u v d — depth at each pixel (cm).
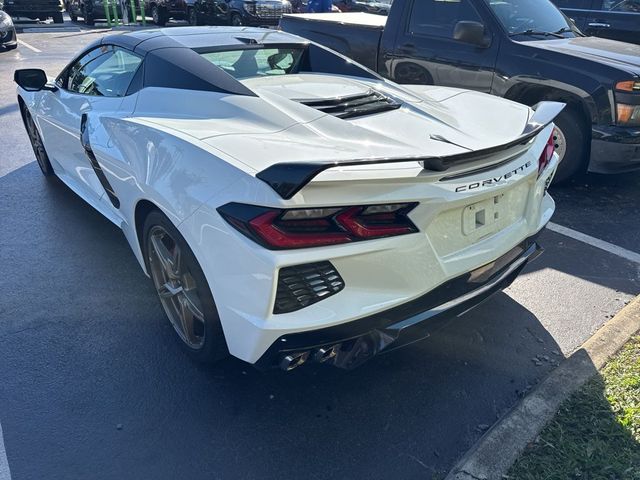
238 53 337
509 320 312
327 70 360
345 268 198
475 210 232
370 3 1708
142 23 1977
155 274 284
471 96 332
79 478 212
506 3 540
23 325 301
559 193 508
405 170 206
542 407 239
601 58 475
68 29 1814
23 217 435
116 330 298
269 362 210
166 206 233
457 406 250
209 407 247
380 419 242
